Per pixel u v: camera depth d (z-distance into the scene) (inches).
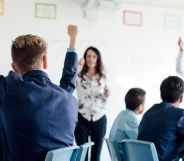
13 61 55.2
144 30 178.9
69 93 55.2
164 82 83.5
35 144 49.3
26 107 49.6
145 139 79.7
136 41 176.9
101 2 159.2
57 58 163.3
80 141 140.6
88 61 146.1
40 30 162.7
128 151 82.1
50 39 163.5
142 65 176.6
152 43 179.5
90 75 146.8
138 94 109.4
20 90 50.4
